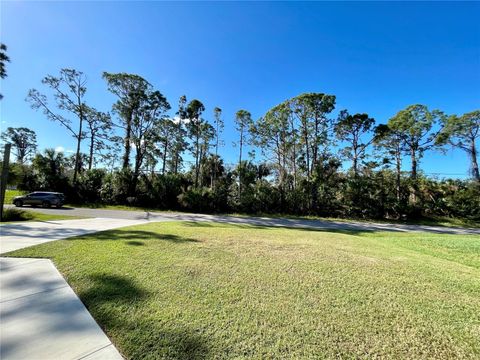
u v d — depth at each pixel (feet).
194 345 7.86
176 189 79.56
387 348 7.97
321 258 17.92
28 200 65.31
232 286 12.38
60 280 12.64
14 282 12.32
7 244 19.94
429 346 8.14
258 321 9.29
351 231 44.04
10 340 7.81
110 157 96.02
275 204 79.05
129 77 89.40
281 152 91.56
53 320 9.02
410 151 86.69
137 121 92.02
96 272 13.69
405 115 84.07
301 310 10.20
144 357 7.29
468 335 8.82
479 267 20.40
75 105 86.28
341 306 10.65
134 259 16.19
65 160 89.40
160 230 28.94
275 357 7.40
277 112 86.53
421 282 13.84
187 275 13.62
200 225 38.42
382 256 19.61
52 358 7.09
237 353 7.53
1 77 52.90
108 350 7.55
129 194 80.74
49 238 22.67
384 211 73.87
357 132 86.17
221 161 111.45
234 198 80.28
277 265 15.89
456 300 11.69
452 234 45.62
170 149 106.42
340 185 79.51
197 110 98.48
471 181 78.33
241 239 24.29
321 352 7.68
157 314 9.60
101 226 31.96
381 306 10.78
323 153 84.99
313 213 76.89
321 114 83.05
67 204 76.18
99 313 9.57
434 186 79.05
